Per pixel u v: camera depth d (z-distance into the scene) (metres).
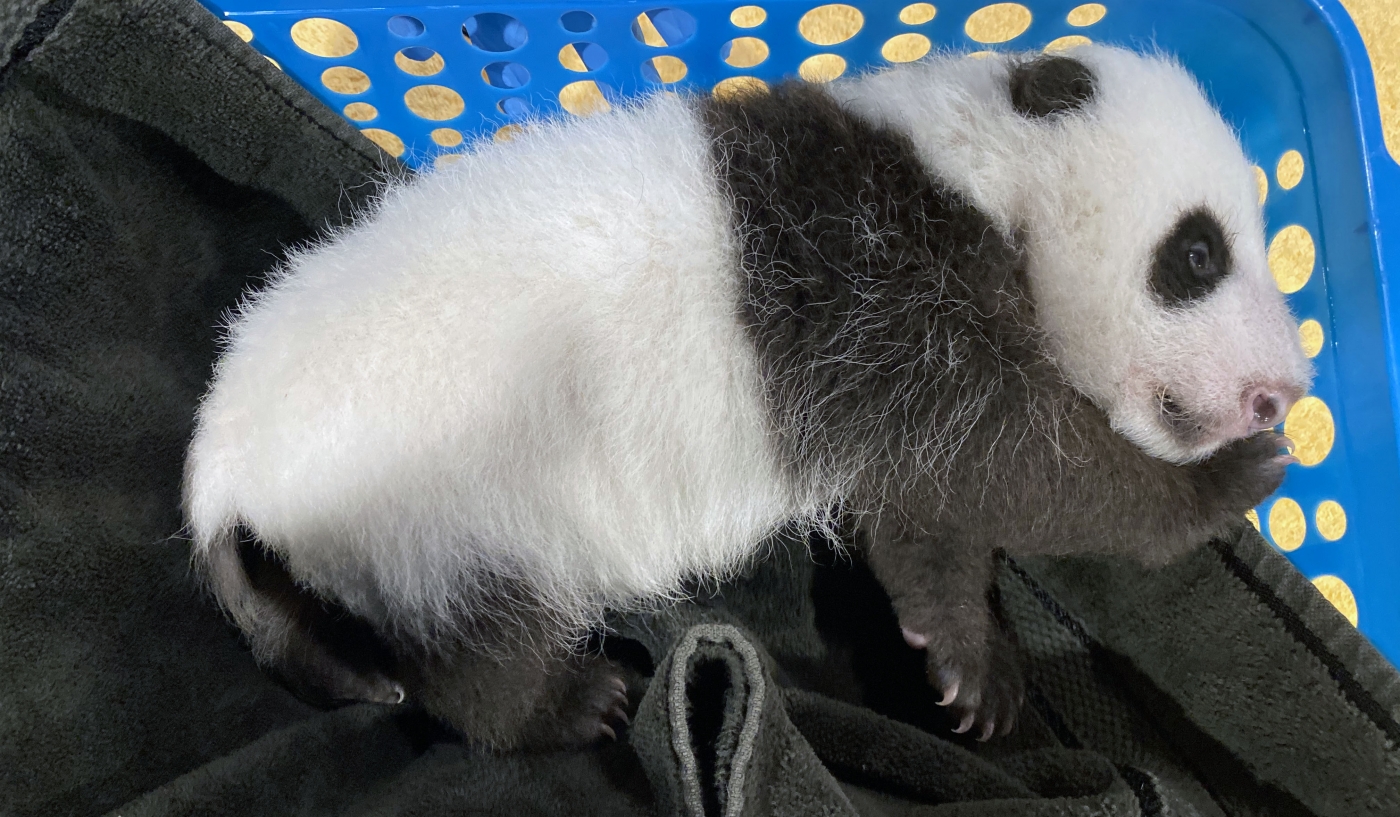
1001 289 0.36
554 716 0.41
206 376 0.44
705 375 0.36
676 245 0.36
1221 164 0.37
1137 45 0.45
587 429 0.36
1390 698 0.38
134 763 0.38
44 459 0.38
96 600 0.38
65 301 0.39
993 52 0.41
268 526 0.36
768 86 0.39
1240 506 0.39
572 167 0.37
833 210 0.35
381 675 0.39
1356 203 0.43
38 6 0.38
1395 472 0.42
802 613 0.47
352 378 0.35
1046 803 0.35
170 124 0.42
